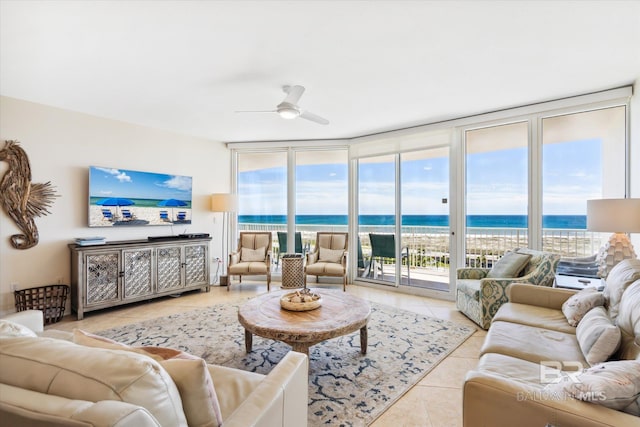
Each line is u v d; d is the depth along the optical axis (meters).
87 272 3.36
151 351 0.99
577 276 3.17
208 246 4.54
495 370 1.43
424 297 4.24
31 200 3.32
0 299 3.15
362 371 2.21
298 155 5.33
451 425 1.65
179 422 0.77
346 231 5.19
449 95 3.16
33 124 3.34
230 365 2.27
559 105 3.28
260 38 2.11
